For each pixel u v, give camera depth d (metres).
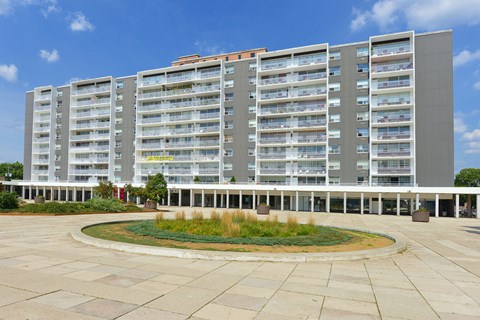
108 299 5.91
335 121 53.84
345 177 52.47
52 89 75.94
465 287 7.30
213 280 7.37
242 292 6.55
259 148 58.38
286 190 47.75
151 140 67.19
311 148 55.50
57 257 9.47
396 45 50.81
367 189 43.06
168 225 15.73
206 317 5.21
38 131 77.00
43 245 11.54
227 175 60.19
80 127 72.00
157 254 10.03
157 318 5.11
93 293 6.22
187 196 60.94
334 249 11.39
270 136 58.22
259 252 10.20
